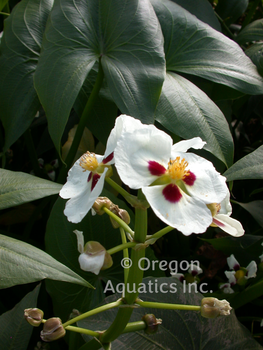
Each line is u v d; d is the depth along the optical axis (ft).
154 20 0.89
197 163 0.51
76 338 0.83
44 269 0.51
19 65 1.00
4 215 1.28
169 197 0.47
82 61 0.82
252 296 0.91
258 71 1.09
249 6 1.91
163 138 0.49
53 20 0.86
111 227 0.92
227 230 0.58
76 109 1.01
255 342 0.78
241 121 1.64
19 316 0.73
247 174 0.65
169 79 0.94
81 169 0.58
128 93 0.79
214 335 0.76
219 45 1.04
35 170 1.24
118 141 0.46
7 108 0.97
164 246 1.34
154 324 0.55
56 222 0.86
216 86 1.16
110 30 0.88
